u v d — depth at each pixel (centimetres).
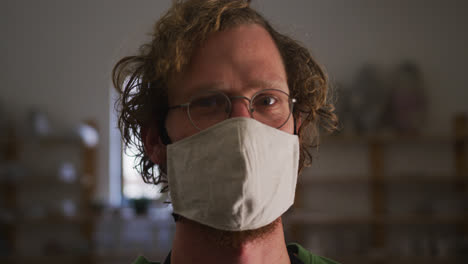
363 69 579
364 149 591
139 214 537
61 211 539
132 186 586
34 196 575
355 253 536
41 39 597
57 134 581
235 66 80
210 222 80
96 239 548
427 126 582
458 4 599
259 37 83
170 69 83
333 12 605
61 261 531
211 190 79
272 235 85
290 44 106
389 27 602
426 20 600
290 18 600
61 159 586
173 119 85
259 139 79
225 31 82
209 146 79
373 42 600
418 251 531
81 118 587
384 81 592
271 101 83
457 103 587
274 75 83
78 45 597
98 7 604
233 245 79
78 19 602
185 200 83
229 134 78
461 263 518
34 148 585
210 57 80
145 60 99
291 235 513
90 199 560
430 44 597
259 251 82
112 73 110
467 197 572
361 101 561
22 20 598
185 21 84
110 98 591
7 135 568
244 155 77
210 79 79
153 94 93
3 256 523
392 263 532
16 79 589
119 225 556
